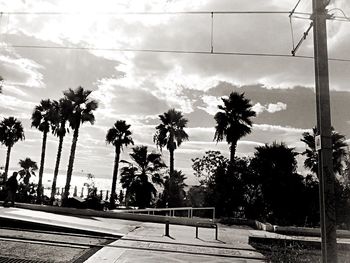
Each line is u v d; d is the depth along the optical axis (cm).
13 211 1614
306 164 3055
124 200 3919
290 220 2369
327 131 757
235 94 3262
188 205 3216
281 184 2375
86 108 3556
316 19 797
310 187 2405
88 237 1207
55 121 3809
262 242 1295
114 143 3950
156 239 1223
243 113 3241
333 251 718
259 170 2466
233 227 1894
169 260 897
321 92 774
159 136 3778
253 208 2477
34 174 6281
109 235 1254
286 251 1125
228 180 2509
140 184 3509
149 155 3612
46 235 1175
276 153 2472
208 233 1525
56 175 3738
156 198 3556
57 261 834
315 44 802
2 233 1137
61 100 3628
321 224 743
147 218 1912
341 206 2233
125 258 891
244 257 999
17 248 938
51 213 1802
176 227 1686
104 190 3922
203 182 3180
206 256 979
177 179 3366
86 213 1947
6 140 5347
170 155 3759
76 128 3522
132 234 1309
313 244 1271
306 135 3086
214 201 2541
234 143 3234
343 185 2352
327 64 782
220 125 3253
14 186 1866
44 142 4188
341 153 2489
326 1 790
